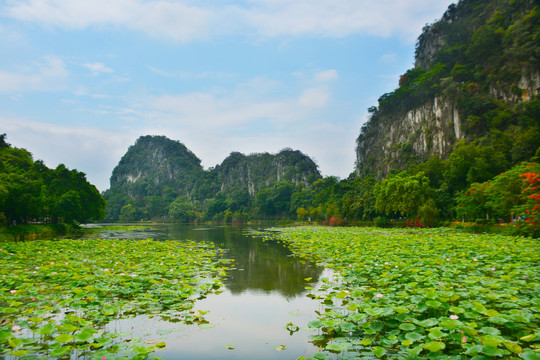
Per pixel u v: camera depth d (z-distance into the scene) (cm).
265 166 14512
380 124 8781
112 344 625
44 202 3800
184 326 750
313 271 1459
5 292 939
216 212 12300
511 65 5362
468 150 4019
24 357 564
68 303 820
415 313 707
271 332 726
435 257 1395
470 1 7894
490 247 1578
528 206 2114
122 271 1240
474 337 539
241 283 1234
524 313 642
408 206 4016
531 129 3850
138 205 14975
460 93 5944
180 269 1341
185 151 19525
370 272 1204
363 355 566
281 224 8394
